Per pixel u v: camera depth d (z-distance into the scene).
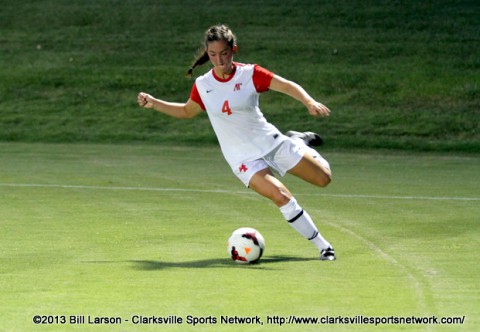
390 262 31.75
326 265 31.19
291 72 109.19
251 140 32.25
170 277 28.91
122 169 67.12
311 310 24.20
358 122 93.62
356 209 46.66
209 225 40.94
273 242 36.47
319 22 124.62
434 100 99.38
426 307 24.61
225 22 125.44
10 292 26.62
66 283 27.95
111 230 39.38
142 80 108.62
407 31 120.88
